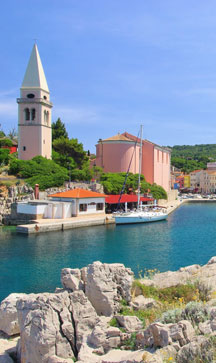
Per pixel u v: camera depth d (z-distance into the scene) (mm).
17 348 12797
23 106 89500
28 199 74062
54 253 42781
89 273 13711
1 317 15836
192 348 8492
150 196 100500
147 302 14320
